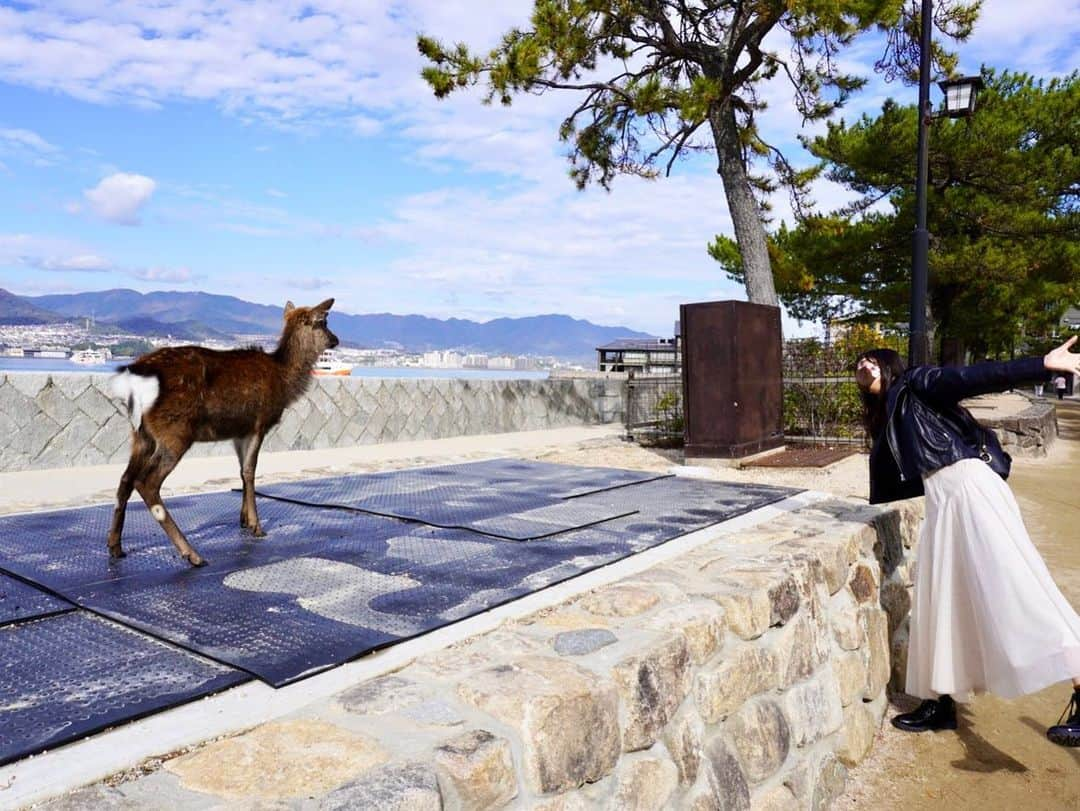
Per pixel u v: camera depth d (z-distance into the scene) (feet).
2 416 26.25
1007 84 61.57
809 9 34.19
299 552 14.01
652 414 43.68
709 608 10.49
